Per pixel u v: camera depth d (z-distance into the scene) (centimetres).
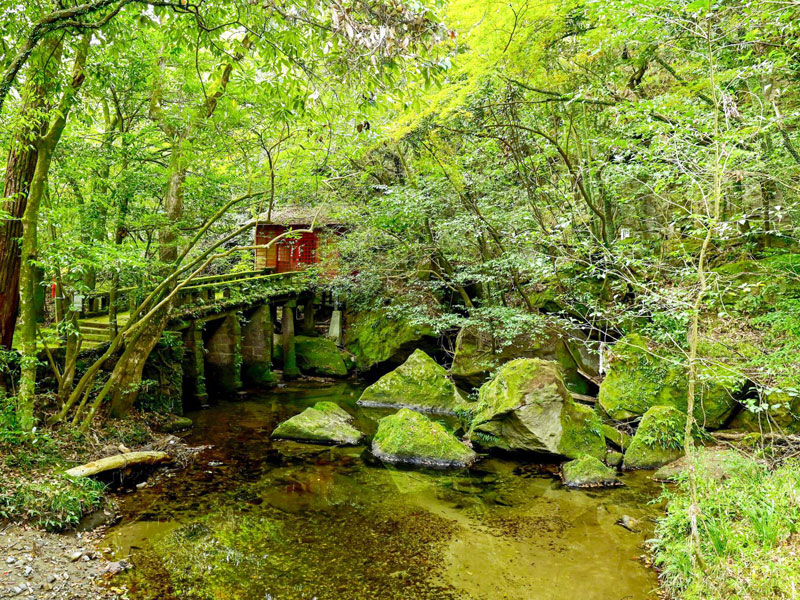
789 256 776
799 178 732
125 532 585
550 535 578
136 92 996
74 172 868
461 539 573
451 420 1121
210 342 1359
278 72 419
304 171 990
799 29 498
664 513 621
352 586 481
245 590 473
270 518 632
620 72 1028
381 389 1259
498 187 1182
